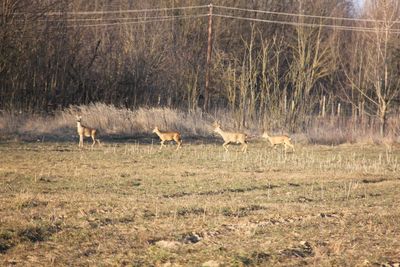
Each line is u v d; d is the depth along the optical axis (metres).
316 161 51.56
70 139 63.53
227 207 28.83
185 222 25.22
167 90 94.12
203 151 57.19
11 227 23.33
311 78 85.50
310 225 24.97
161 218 26.00
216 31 111.50
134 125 71.44
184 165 46.38
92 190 33.69
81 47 88.50
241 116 78.56
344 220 26.00
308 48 86.38
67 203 28.92
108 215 26.36
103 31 95.38
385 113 77.44
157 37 99.44
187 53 104.38
